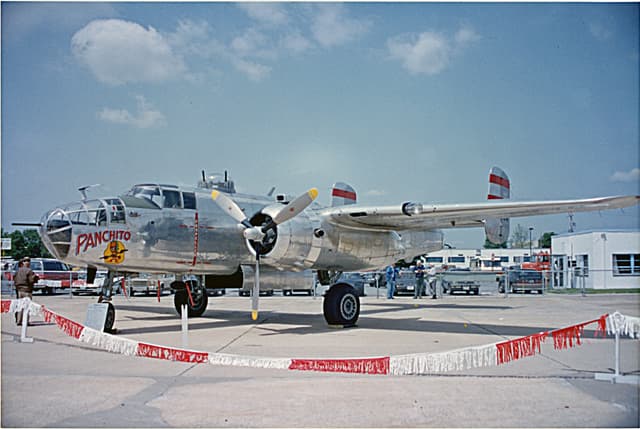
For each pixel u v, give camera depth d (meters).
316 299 24.94
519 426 4.85
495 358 6.47
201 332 10.99
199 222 11.35
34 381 6.48
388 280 24.36
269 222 10.98
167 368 7.24
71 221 9.93
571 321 13.38
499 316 14.90
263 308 18.25
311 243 11.55
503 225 13.62
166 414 5.18
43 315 9.11
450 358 6.49
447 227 13.12
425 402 5.57
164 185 11.31
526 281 28.11
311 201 10.54
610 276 32.28
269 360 6.95
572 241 35.50
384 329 11.60
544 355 8.21
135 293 28.14
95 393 5.93
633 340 9.78
